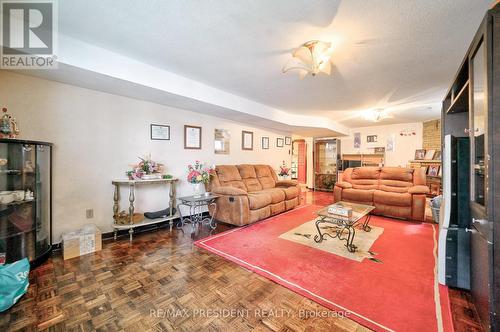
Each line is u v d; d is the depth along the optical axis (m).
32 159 2.14
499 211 1.07
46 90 2.39
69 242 2.27
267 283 1.81
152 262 2.18
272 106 4.32
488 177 1.10
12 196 1.98
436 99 3.73
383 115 4.75
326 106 4.28
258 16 1.63
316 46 2.01
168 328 1.33
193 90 2.98
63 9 1.58
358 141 6.93
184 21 1.71
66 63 1.95
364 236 2.93
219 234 3.01
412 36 1.88
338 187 4.59
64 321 1.38
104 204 2.85
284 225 3.41
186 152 3.75
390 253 2.39
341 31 1.80
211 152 4.18
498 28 1.06
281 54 2.21
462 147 1.76
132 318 1.41
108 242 2.72
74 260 2.21
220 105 3.37
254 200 3.45
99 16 1.66
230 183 4.06
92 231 2.48
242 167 4.48
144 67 2.47
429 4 1.49
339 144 7.24
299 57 2.23
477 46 1.30
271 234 3.00
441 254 1.78
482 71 1.24
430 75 2.72
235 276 1.92
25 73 2.21
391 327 1.33
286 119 4.84
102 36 1.94
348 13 1.58
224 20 1.69
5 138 1.92
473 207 1.45
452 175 1.77
